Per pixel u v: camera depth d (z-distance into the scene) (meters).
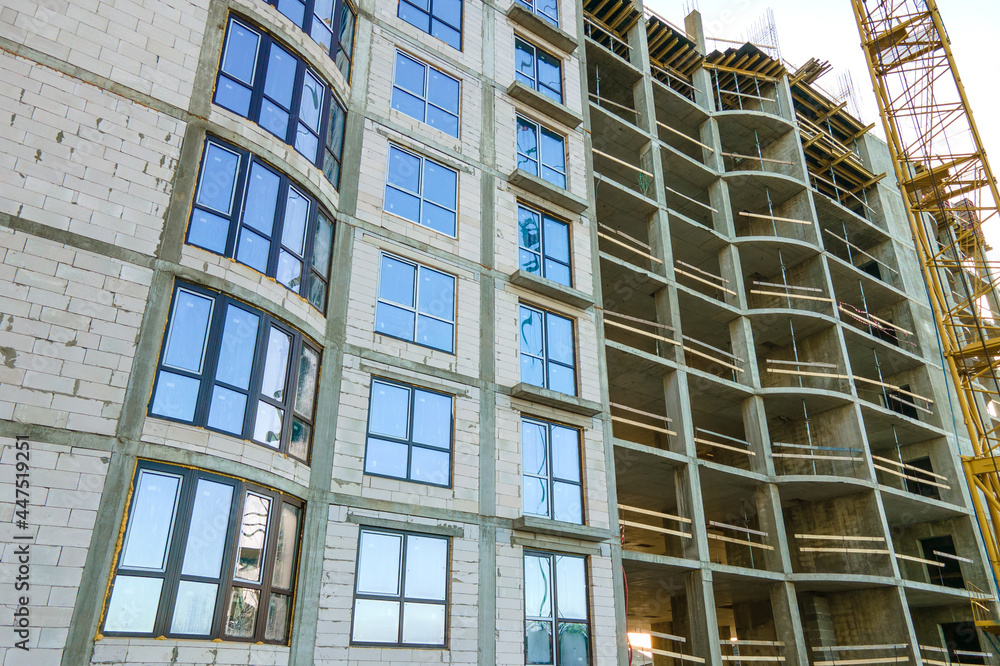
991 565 30.81
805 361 32.91
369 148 20.00
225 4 16.83
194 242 14.61
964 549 32.53
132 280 13.66
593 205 25.34
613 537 20.33
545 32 26.55
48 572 11.34
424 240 20.08
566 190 24.44
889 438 35.41
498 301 20.94
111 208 13.91
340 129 19.58
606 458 21.31
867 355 35.62
